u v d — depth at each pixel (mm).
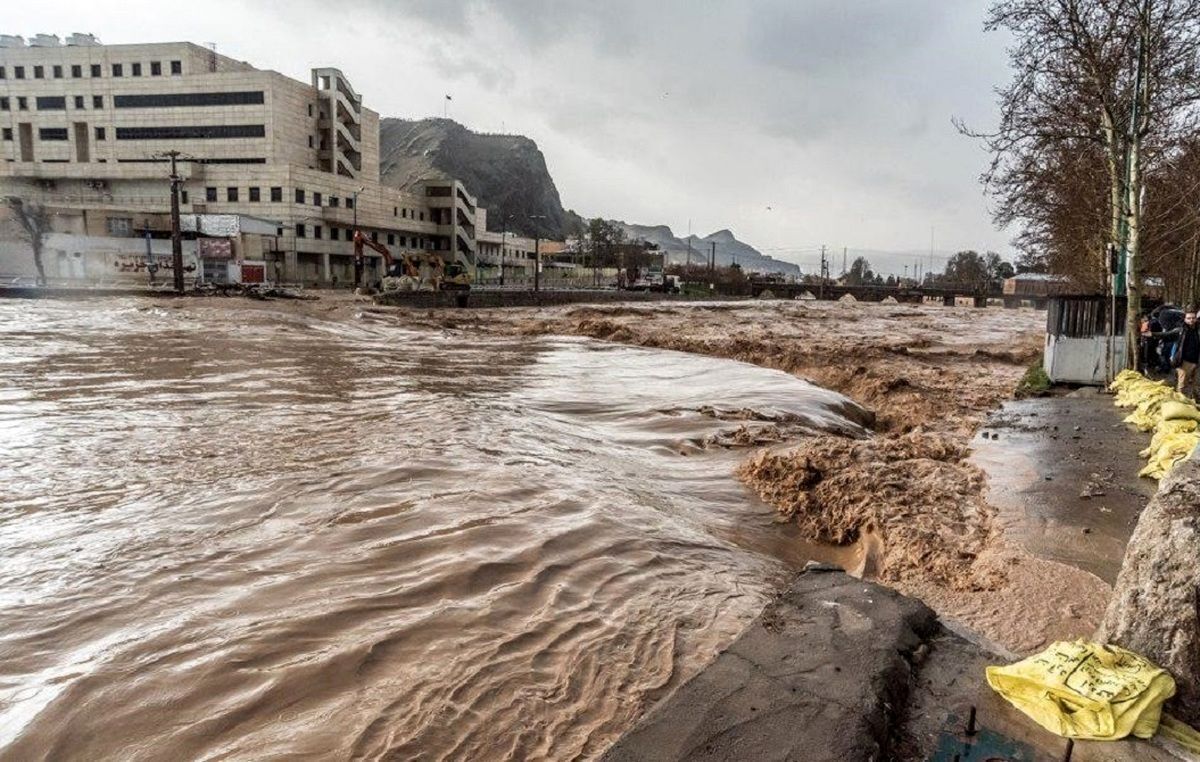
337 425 9719
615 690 3664
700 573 5352
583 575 5055
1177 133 16344
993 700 3240
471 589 4695
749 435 10273
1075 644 3312
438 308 46500
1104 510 6266
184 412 10562
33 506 6156
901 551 5770
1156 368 14109
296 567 4941
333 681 3588
